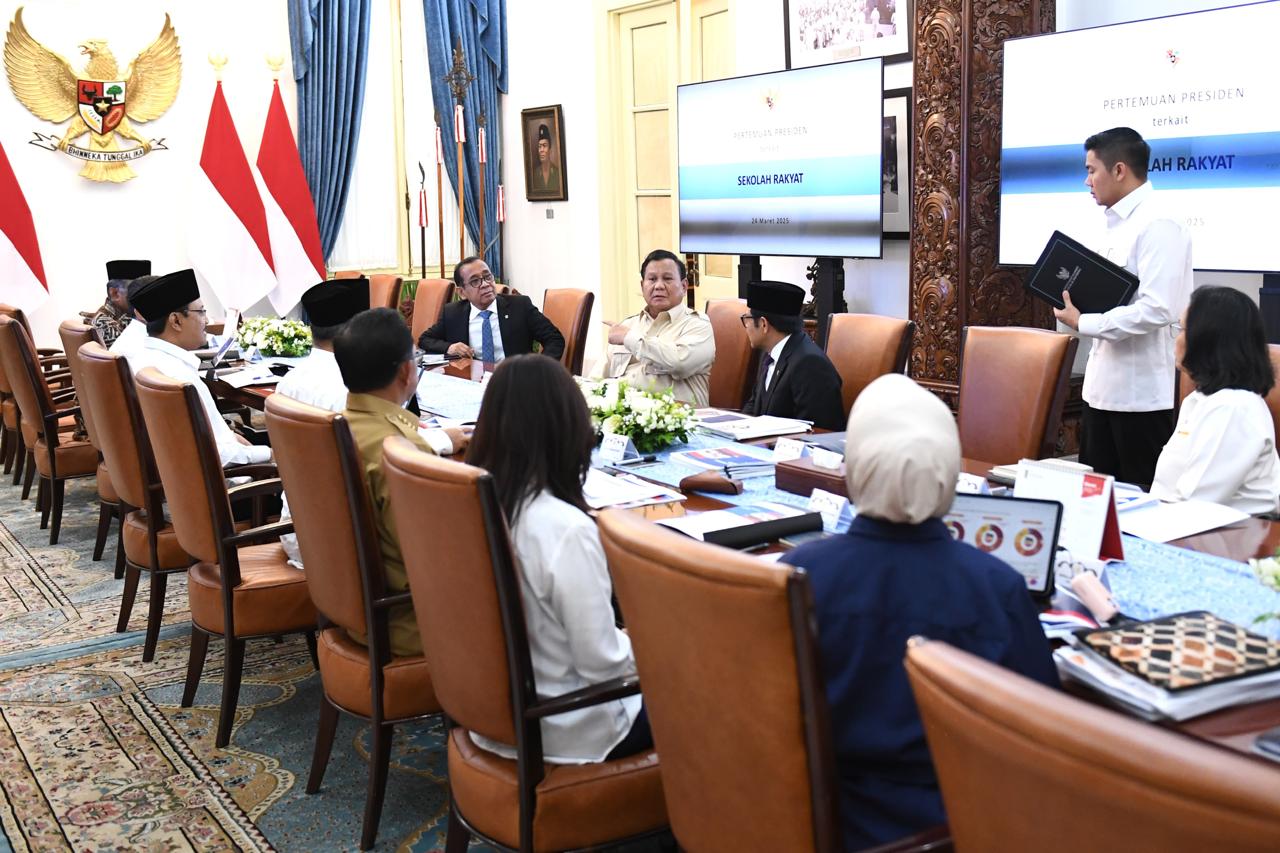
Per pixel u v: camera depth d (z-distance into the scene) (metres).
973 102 5.54
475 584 1.97
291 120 9.08
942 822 1.50
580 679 2.07
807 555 1.61
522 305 5.89
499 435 2.06
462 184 9.41
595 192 9.04
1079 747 0.95
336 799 2.86
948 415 1.58
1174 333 4.17
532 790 2.01
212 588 3.18
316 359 3.64
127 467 3.65
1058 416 3.48
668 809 1.75
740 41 7.45
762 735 1.46
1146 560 2.25
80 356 3.71
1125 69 4.89
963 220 5.63
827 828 1.44
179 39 8.53
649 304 4.61
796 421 3.72
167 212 8.68
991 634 1.50
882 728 1.52
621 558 1.61
